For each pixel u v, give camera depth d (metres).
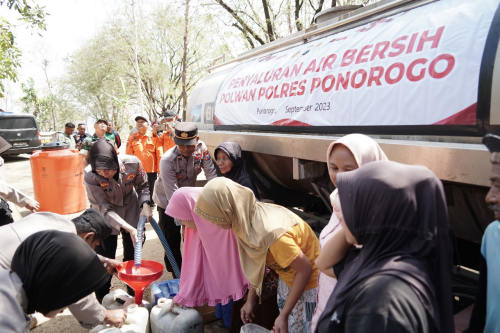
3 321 1.24
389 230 1.01
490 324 1.22
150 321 2.65
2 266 1.71
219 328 2.97
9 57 7.37
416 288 0.94
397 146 1.94
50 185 6.68
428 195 0.99
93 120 37.62
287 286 2.16
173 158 3.47
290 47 3.17
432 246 0.98
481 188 1.94
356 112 2.19
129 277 2.60
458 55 1.70
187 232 2.62
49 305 1.39
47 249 1.37
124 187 3.18
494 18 1.62
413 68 1.89
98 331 2.29
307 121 2.56
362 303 0.97
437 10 1.92
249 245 2.00
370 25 2.35
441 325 0.99
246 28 11.52
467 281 2.01
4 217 3.37
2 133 13.66
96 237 2.29
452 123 1.71
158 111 27.31
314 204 3.98
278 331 1.94
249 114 3.25
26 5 7.03
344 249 1.34
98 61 26.20
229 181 2.09
